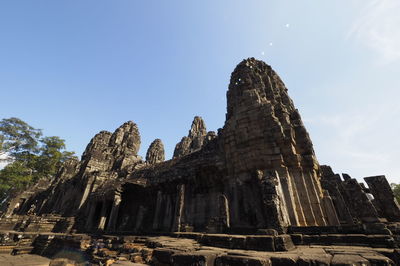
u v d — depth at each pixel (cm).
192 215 1652
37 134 3353
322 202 1123
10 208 2781
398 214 1122
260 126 1490
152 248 796
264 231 821
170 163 2341
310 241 764
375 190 1260
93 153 3500
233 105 1911
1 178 2752
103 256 934
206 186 1723
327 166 2141
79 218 2472
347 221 1116
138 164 3162
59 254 1379
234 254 495
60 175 4062
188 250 597
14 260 1332
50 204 3350
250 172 1371
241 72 2094
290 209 1078
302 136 1375
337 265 379
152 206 2109
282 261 430
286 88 1991
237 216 1264
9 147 3028
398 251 512
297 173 1225
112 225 2083
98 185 2852
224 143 1669
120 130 4772
